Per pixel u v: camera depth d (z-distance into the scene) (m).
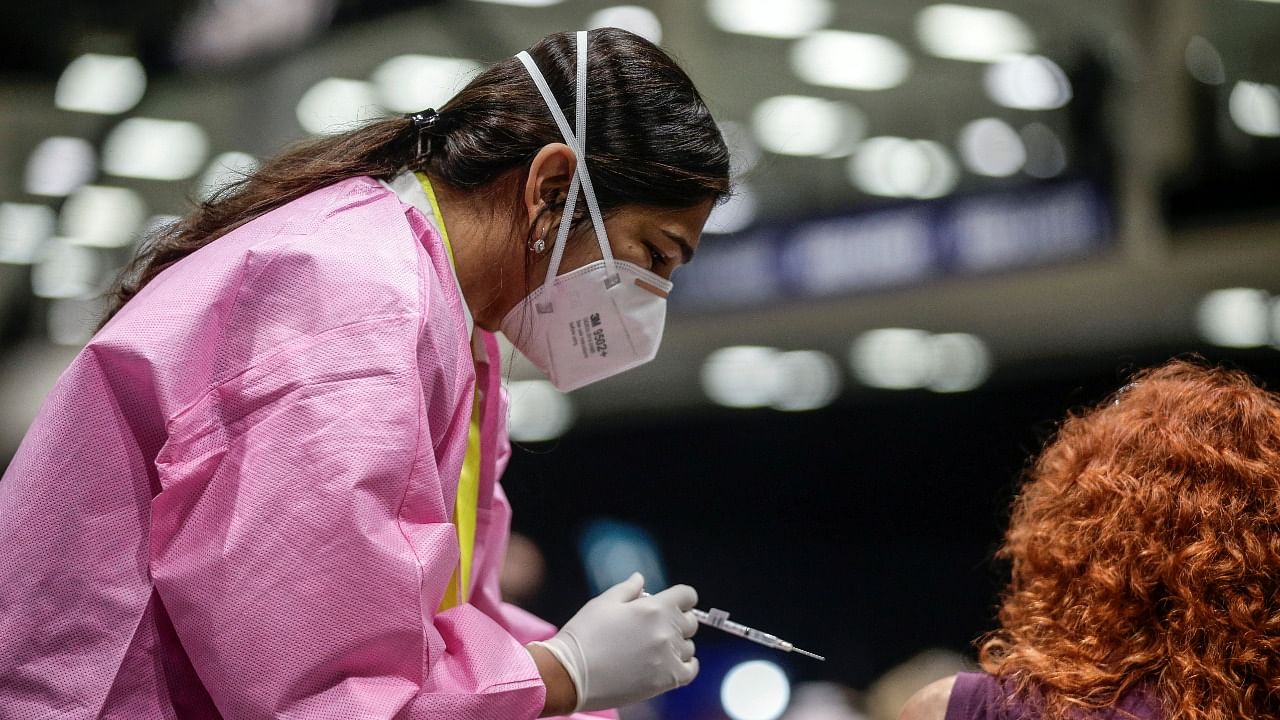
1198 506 1.29
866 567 10.60
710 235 7.75
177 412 1.22
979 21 6.37
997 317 8.26
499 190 1.47
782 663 6.96
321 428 1.20
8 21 5.58
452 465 1.35
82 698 1.20
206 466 1.21
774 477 11.12
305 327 1.25
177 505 1.21
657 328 1.56
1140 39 6.27
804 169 7.68
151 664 1.23
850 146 7.49
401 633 1.20
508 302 1.52
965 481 10.25
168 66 5.95
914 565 10.40
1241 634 1.25
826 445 10.91
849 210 7.29
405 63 6.03
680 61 1.78
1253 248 6.77
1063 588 1.36
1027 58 6.61
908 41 6.56
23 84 5.96
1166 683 1.25
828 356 9.48
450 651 1.29
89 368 1.24
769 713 6.45
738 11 6.20
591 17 5.92
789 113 7.20
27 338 7.22
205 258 1.33
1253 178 6.36
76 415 1.23
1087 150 6.57
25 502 1.22
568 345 1.55
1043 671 1.29
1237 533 1.28
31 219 6.77
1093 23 6.32
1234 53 6.28
